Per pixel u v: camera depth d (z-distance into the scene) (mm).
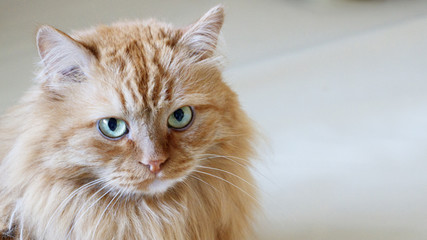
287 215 662
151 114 510
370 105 837
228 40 905
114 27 555
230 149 550
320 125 797
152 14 818
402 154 733
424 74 915
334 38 1027
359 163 727
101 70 512
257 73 939
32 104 524
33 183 517
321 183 701
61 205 520
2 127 548
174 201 545
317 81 919
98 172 517
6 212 535
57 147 510
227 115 545
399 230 629
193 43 542
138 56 519
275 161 737
